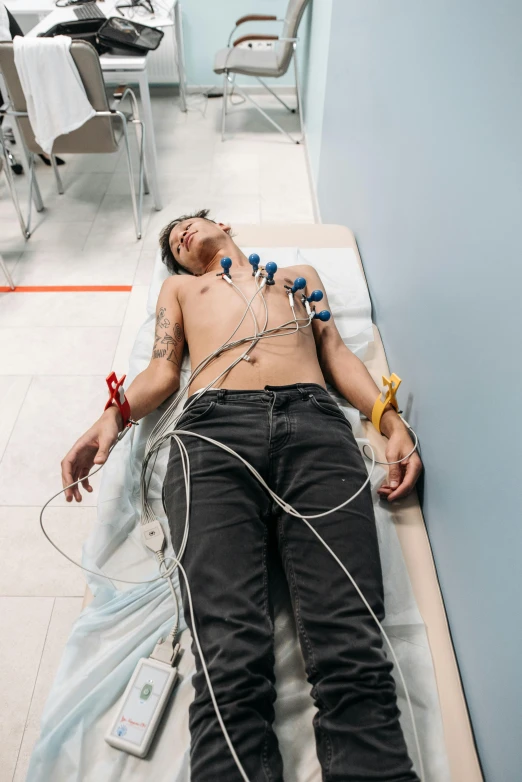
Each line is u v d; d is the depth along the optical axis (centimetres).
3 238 264
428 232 118
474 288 93
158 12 307
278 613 99
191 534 97
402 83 136
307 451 109
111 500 117
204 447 110
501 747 78
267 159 336
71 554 146
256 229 194
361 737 76
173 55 373
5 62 217
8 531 150
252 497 104
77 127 232
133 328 177
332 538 97
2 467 166
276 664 93
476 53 93
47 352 203
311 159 314
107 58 246
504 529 80
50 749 84
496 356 84
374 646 84
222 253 162
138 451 129
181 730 86
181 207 290
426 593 103
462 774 82
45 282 237
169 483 109
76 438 175
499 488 81
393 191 146
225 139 354
